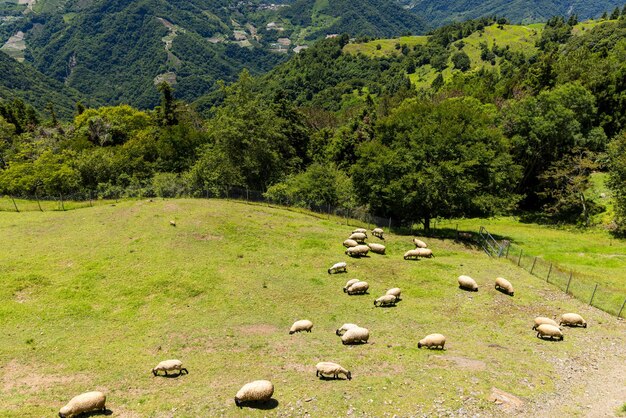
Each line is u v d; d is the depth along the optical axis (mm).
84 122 90250
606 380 18578
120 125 86062
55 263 31641
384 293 29547
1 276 28953
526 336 23375
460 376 17484
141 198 55625
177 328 24250
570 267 39062
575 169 59750
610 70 81125
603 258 42000
